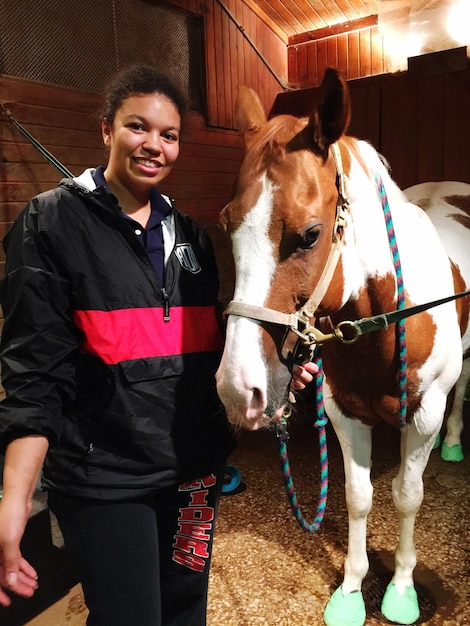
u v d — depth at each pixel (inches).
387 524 75.0
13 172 92.9
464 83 117.6
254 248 36.6
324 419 51.4
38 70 96.1
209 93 133.0
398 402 53.4
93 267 34.6
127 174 36.8
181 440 37.5
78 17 101.4
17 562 29.4
